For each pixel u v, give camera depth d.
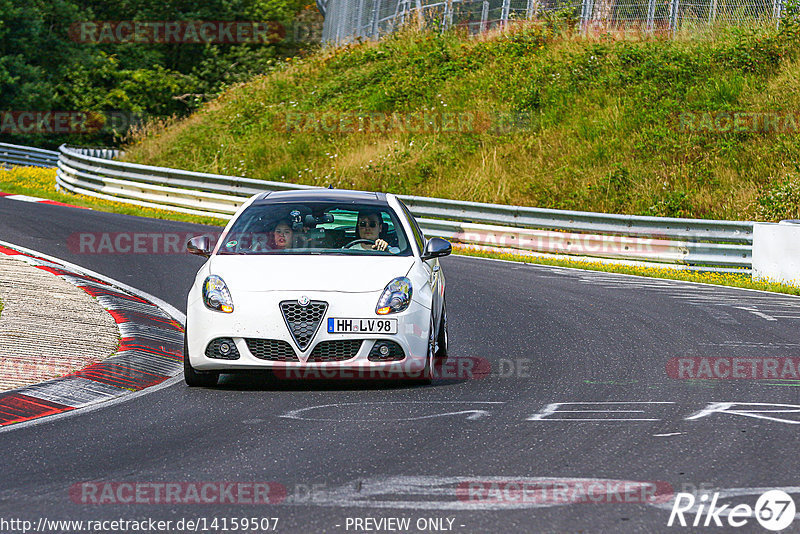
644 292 54.16
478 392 28.47
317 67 135.38
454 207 79.38
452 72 120.44
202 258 60.69
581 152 98.56
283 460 20.38
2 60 164.50
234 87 139.62
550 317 44.41
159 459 20.53
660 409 25.92
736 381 30.38
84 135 171.38
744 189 87.50
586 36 120.25
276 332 27.78
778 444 21.78
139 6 199.00
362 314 28.03
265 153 112.50
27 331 34.81
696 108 101.38
